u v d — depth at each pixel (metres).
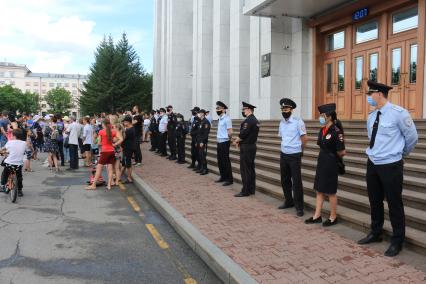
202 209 7.95
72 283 4.80
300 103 15.42
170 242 6.47
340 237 6.05
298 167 7.46
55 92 119.94
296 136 7.50
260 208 8.00
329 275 4.66
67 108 120.19
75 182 12.12
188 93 31.16
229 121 10.54
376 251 5.41
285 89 15.88
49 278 4.93
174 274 5.16
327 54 14.91
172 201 8.67
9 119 16.58
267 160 11.45
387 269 4.79
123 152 11.98
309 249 5.55
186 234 6.46
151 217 8.07
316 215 6.89
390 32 12.18
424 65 10.88
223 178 11.01
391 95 12.14
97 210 8.56
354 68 13.65
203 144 12.38
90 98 49.97
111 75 49.88
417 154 7.69
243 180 9.19
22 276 4.97
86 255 5.77
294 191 7.45
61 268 5.26
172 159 16.31
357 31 13.52
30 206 8.79
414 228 5.77
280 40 15.73
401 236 5.24
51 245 6.17
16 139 9.49
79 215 8.09
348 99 13.88
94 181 11.05
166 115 17.36
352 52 13.70
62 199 9.61
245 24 20.11
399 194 5.22
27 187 11.16
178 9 31.06
